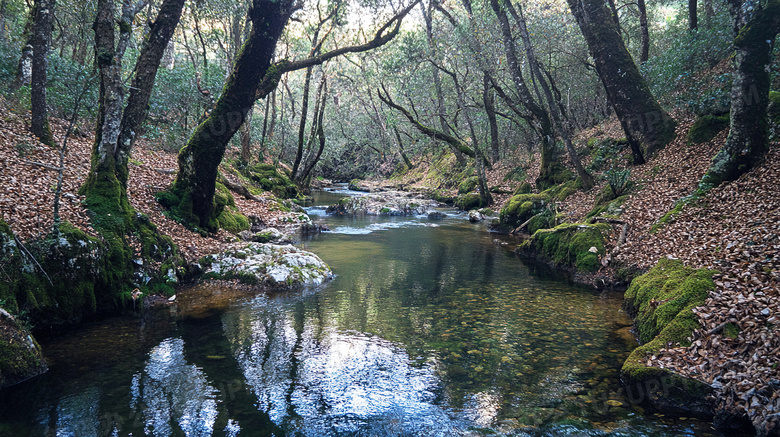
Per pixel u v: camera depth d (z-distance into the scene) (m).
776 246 6.34
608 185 14.53
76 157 11.82
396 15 13.16
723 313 5.19
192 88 19.38
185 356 5.67
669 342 5.20
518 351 5.96
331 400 4.64
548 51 21.56
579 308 7.89
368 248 13.59
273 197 21.39
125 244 7.96
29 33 14.23
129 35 8.89
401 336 6.50
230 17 20.28
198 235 10.98
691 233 8.81
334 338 6.38
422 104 26.83
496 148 28.30
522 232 16.55
